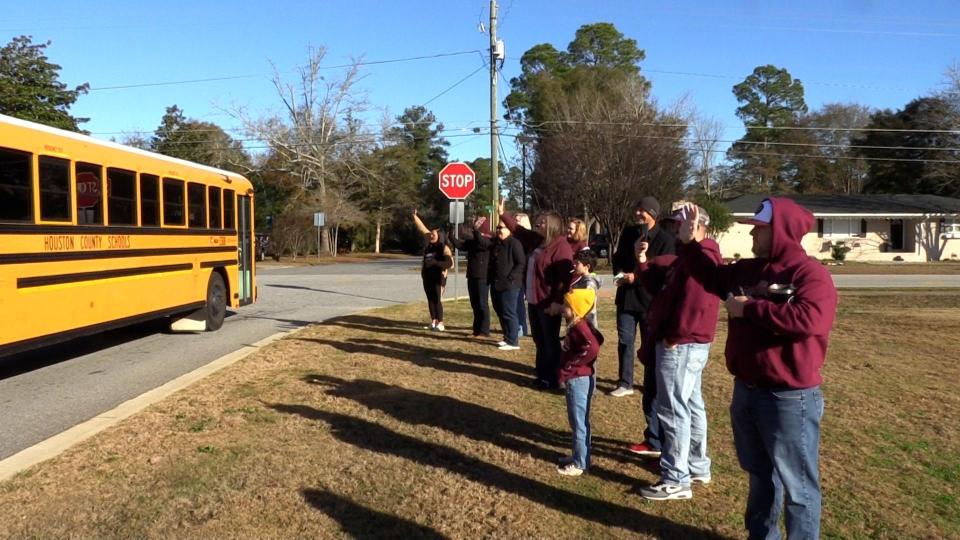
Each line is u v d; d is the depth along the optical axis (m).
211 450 5.43
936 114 50.06
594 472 5.15
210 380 7.78
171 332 12.17
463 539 4.05
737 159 73.81
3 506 4.39
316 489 4.72
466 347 10.16
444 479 4.95
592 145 34.91
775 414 3.40
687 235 3.91
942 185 50.62
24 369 9.02
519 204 71.62
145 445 5.54
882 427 6.30
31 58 33.25
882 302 17.67
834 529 4.25
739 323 3.51
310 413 6.48
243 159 51.47
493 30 21.80
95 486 4.71
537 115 48.09
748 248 41.50
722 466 5.30
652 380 5.36
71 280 8.34
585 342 5.01
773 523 3.68
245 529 4.13
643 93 39.47
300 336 11.04
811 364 3.34
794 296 3.30
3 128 7.23
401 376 8.11
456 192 16.39
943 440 5.95
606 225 35.94
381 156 60.81
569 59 57.59
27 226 7.58
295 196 48.66
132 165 9.69
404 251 67.62
